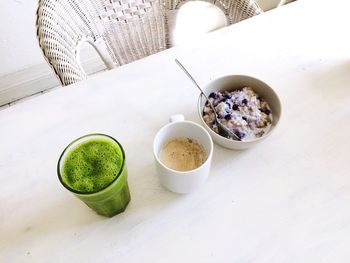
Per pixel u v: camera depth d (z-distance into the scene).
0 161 0.57
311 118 0.62
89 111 0.64
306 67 0.71
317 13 0.80
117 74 0.69
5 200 0.53
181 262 0.47
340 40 0.75
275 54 0.73
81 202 0.53
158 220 0.51
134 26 0.89
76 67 0.75
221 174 0.55
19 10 1.21
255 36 0.76
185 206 0.52
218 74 0.69
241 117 0.56
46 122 0.62
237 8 0.86
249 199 0.52
